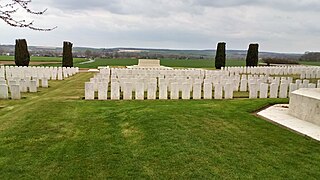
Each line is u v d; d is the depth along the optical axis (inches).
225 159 222.7
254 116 365.1
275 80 679.7
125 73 837.8
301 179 192.7
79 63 2428.6
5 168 208.2
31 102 466.6
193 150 239.3
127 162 217.8
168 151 237.0
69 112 381.4
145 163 215.6
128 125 315.0
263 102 450.6
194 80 621.3
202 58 4456.2
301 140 270.2
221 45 1480.1
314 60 2659.9
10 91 549.0
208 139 267.4
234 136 278.4
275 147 250.7
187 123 318.0
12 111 401.4
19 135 282.5
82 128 307.4
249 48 1478.8
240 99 495.5
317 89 371.6
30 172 202.4
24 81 602.9
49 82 820.6
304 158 227.3
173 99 504.7
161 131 287.4
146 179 192.4
